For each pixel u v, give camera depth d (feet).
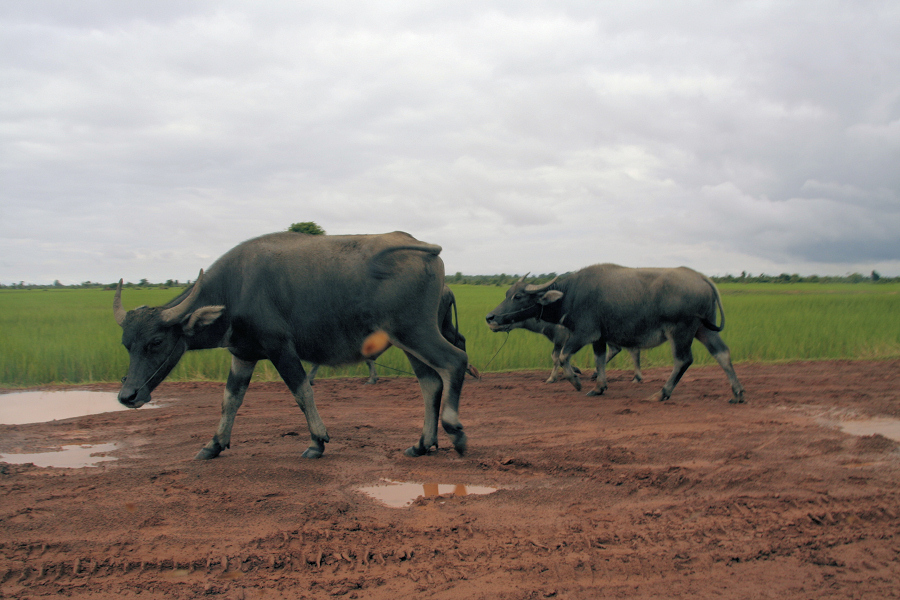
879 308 78.95
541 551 12.24
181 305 18.65
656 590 10.71
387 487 16.53
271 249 19.38
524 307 34.14
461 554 12.14
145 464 18.89
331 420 25.68
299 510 14.66
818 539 12.53
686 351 29.35
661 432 22.31
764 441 20.81
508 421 24.93
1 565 11.85
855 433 22.20
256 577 11.42
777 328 55.42
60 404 30.25
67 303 107.96
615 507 14.73
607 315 30.66
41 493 15.89
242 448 20.85
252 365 20.26
